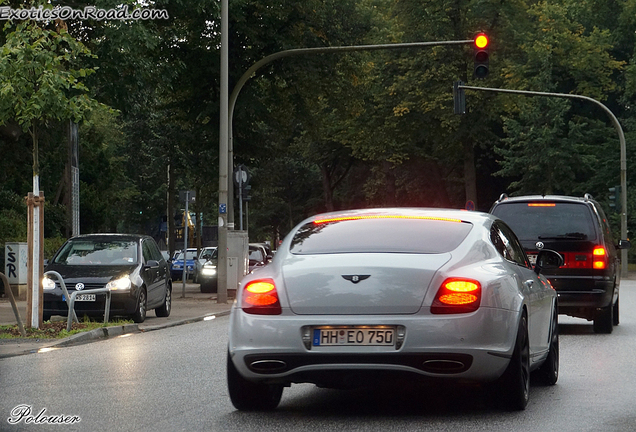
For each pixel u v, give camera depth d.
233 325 12.85
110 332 27.23
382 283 12.36
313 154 107.62
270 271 13.02
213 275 55.56
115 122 92.00
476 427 12.05
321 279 12.52
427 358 12.13
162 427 12.22
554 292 16.91
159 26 52.50
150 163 89.75
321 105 66.94
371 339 12.22
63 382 16.67
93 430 12.04
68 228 65.00
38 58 26.36
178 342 24.62
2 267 48.50
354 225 13.98
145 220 108.19
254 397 13.25
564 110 88.81
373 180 101.81
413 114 86.31
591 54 93.31
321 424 12.37
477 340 12.20
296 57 59.19
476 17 83.31
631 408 13.53
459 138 85.06
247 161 62.34
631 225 91.00
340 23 61.28
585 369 18.23
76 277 30.42
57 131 59.69
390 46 43.00
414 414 13.12
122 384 16.33
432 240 13.41
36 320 26.86
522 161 89.56
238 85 44.81
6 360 20.59
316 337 12.33
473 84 82.94
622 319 31.67
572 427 12.02
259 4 58.72
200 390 15.53
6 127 37.75
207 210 105.75
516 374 12.87
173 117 63.03
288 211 128.62
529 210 27.23
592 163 92.25
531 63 90.94
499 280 12.95
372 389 15.64
